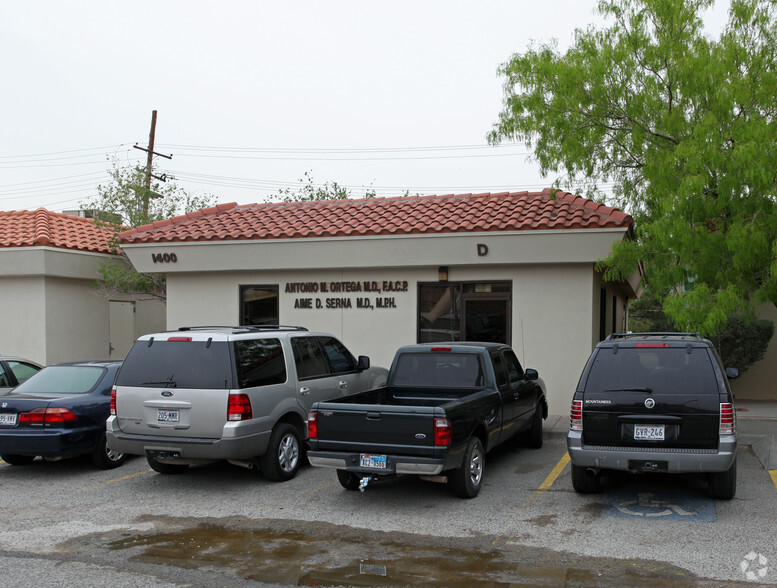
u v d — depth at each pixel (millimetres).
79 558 5965
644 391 7129
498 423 8719
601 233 12102
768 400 16297
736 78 9594
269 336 8930
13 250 16078
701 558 5754
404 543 6289
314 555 5992
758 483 8250
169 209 20562
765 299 9172
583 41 11148
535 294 13164
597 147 11555
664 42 10328
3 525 6996
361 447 7398
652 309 27719
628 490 8062
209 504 7727
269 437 8500
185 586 5301
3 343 16750
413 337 13953
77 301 17469
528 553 5961
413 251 13375
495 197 15266
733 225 8914
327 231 13898
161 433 8203
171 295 15477
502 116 11727
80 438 9109
